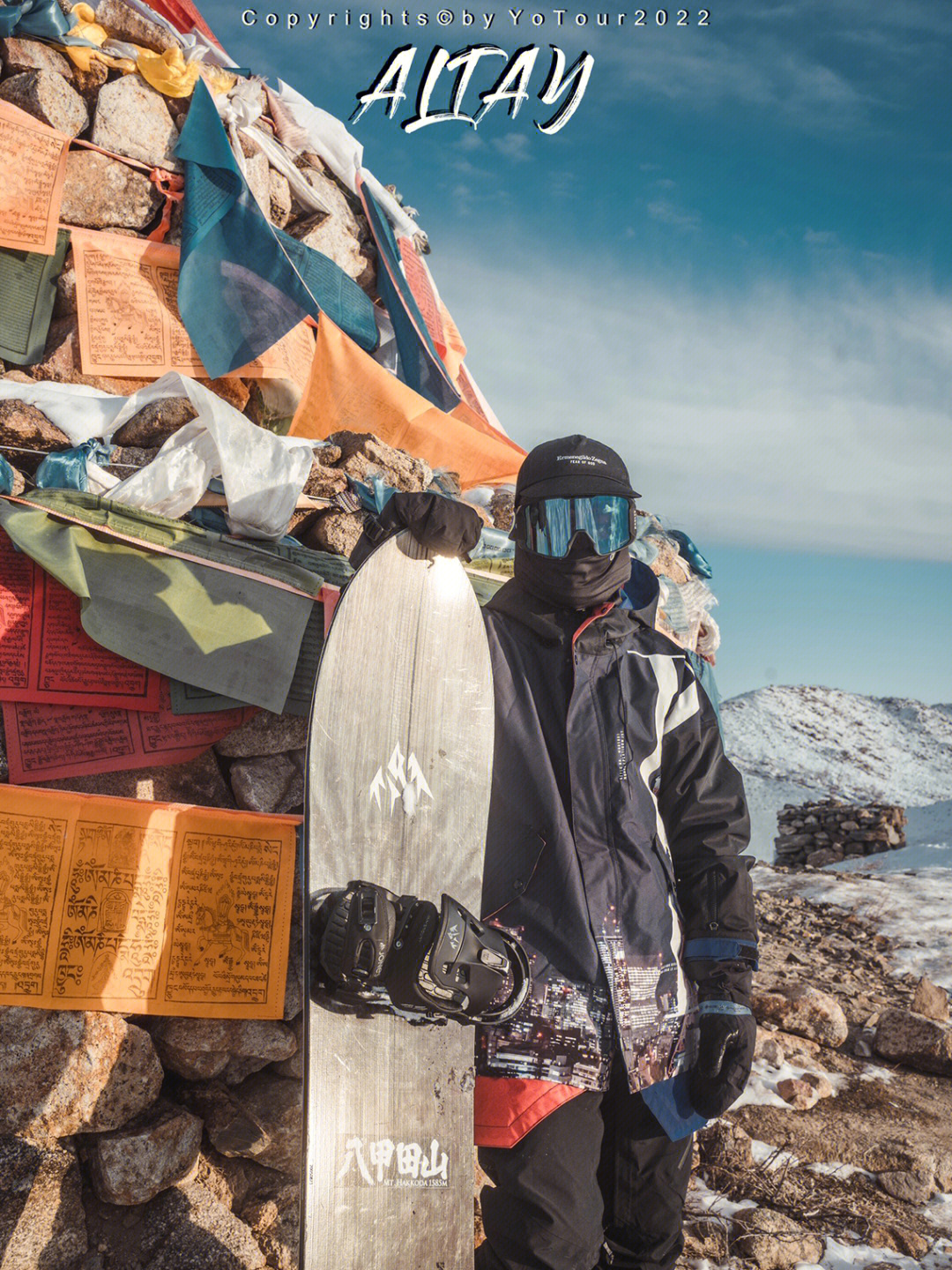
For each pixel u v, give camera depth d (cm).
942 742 10044
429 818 167
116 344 371
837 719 10350
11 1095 185
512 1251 150
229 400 399
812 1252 251
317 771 158
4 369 357
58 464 242
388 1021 153
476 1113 158
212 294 384
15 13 365
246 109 430
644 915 165
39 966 187
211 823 209
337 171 488
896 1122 339
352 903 144
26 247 356
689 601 402
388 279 476
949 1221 278
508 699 176
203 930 206
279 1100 223
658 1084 162
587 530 177
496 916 165
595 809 167
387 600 171
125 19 400
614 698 175
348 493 275
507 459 404
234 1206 211
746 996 171
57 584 208
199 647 217
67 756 206
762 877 842
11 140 355
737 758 8869
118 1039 198
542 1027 155
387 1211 147
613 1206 173
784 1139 313
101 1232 194
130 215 391
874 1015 435
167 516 236
